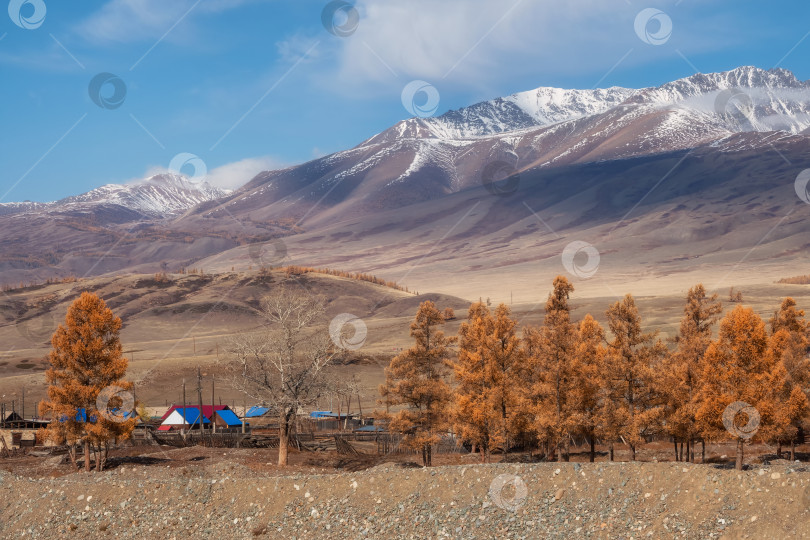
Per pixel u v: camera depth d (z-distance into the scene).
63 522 35.16
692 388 50.44
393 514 31.61
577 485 30.98
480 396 51.06
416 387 52.00
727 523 26.16
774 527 24.86
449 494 32.22
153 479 39.19
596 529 27.84
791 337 55.91
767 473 27.84
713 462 56.12
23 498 38.19
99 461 53.09
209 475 45.41
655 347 51.84
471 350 55.34
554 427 48.38
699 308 62.09
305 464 56.31
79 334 53.72
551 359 49.97
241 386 55.78
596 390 49.12
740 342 36.69
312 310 57.59
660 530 26.89
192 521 33.72
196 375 154.00
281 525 32.28
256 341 56.59
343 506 32.81
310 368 55.56
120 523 34.31
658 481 29.69
